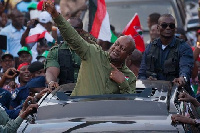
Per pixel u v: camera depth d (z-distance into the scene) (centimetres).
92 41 1844
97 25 2297
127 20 3198
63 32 1505
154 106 1321
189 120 1279
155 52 1959
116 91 1510
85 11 3083
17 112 1828
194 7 4297
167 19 1945
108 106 1330
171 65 1938
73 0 3084
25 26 2916
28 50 2445
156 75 1956
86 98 1387
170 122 1272
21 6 3372
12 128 1420
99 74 1506
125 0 3284
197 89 2297
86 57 1514
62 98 1388
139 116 1298
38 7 1730
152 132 1244
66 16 3075
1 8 2922
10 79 2214
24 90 2041
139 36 2448
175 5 3241
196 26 3278
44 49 2644
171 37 1948
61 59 1822
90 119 1297
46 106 1355
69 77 1822
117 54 1516
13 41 2830
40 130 1270
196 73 2314
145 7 3247
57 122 1294
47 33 2638
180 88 1527
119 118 1295
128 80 1531
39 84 2028
